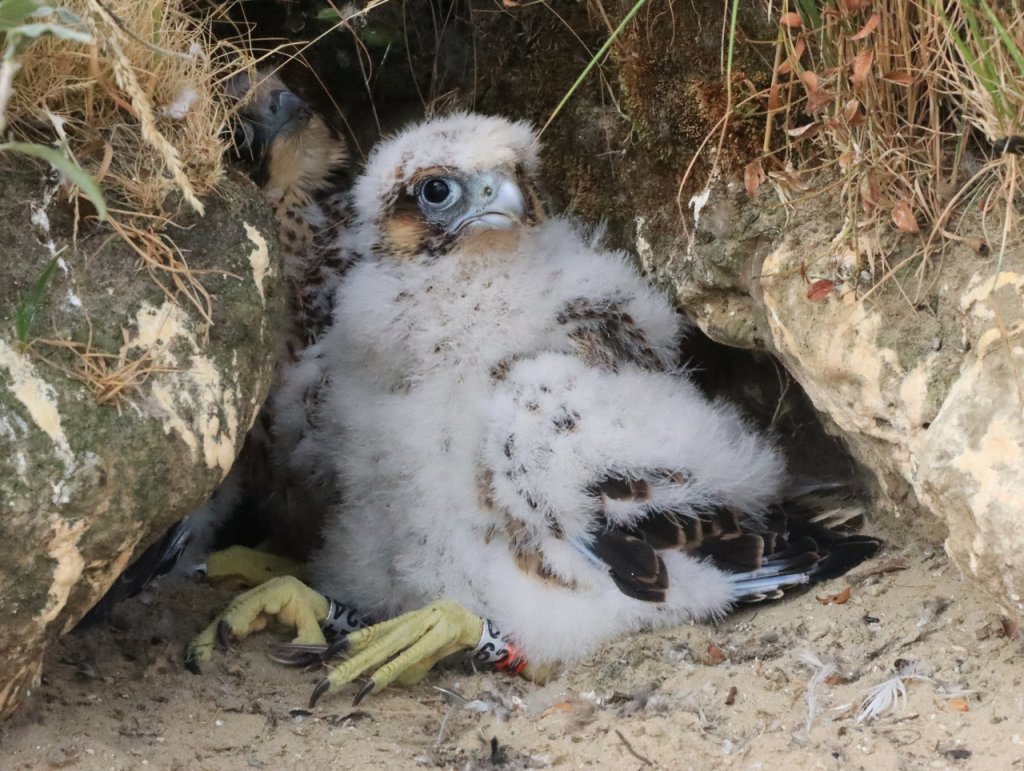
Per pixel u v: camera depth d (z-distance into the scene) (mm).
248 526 1796
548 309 1695
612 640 1661
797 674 1584
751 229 1648
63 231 1514
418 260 1706
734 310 1688
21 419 1481
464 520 1673
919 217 1581
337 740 1562
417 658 1633
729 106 1609
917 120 1582
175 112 1550
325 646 1637
